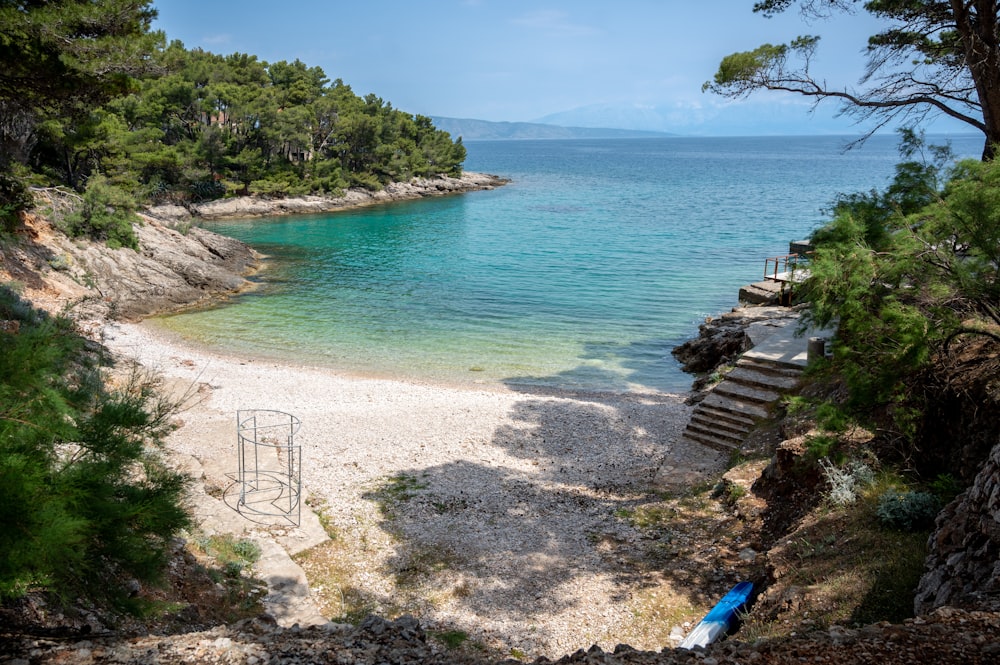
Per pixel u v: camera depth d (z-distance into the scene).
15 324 13.41
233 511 14.94
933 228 12.41
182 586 10.84
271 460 18.19
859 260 12.87
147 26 19.33
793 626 9.72
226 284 42.72
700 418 20.98
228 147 85.56
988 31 17.27
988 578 8.12
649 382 28.22
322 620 11.22
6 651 6.32
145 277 37.94
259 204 83.50
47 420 5.75
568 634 11.49
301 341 32.88
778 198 103.88
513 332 35.12
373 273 49.31
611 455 19.94
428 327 35.75
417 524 15.54
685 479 18.08
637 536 15.04
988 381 11.47
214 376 26.23
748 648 7.25
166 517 6.55
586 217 82.12
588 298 42.09
